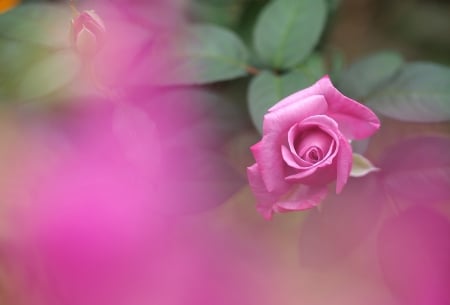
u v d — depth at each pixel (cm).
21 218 106
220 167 103
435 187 101
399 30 136
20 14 106
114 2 108
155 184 103
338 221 100
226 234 111
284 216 115
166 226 105
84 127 109
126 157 105
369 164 97
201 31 107
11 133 111
